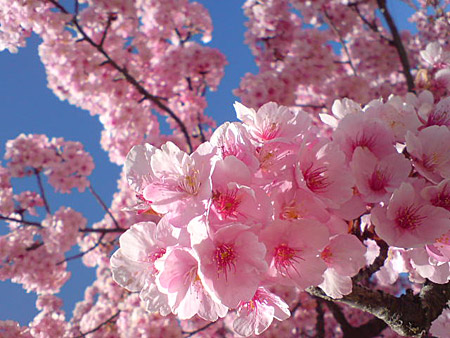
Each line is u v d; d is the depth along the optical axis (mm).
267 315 1357
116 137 7824
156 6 8039
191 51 8086
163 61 8211
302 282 1236
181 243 1215
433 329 2084
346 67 9414
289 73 7602
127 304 7543
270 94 7344
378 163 1468
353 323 8219
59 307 7566
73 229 6711
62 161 7453
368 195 1404
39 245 7062
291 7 8359
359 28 9258
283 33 8469
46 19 6566
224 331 8078
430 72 3312
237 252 1201
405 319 1923
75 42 7020
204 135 8680
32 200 7156
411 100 1987
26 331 6297
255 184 1271
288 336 6441
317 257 1240
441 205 1436
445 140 1509
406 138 1485
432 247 1447
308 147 1414
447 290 2029
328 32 8461
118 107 7609
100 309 8523
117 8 6777
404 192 1381
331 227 1361
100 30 7129
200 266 1142
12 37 6543
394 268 2111
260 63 8820
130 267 1365
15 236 6992
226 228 1172
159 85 8289
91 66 7148
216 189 1256
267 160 1333
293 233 1235
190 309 1264
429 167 1502
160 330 6480
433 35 8438
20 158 7078
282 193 1285
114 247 8406
